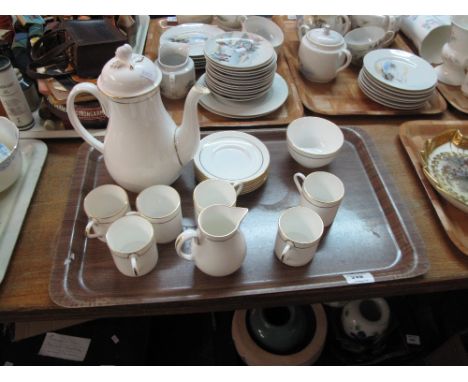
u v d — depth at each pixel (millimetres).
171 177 693
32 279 620
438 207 718
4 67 732
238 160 754
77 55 761
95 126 841
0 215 689
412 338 984
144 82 557
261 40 914
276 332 925
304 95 971
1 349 860
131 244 624
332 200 692
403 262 650
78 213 693
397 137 883
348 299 642
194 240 571
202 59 1010
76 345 879
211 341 1104
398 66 976
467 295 1031
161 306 597
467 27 940
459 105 955
